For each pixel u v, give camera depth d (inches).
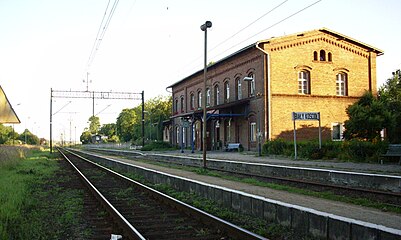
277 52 1332.4
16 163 1068.5
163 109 3024.1
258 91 1347.2
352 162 799.1
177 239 290.2
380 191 462.3
